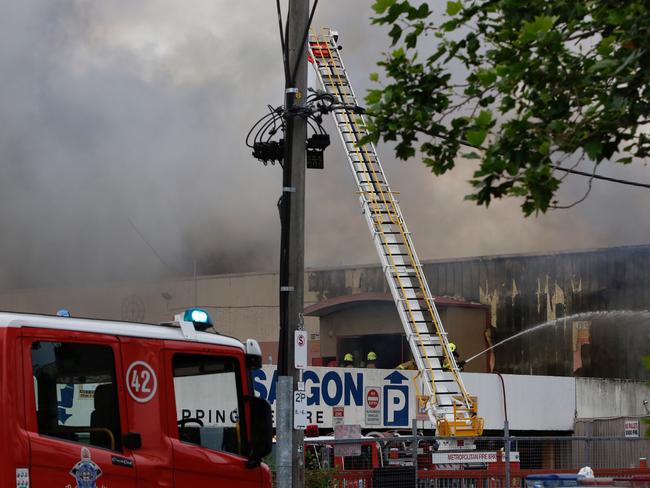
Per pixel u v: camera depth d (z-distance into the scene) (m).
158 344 8.02
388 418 23.61
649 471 11.30
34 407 7.14
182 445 8.02
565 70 5.75
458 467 19.22
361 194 27.19
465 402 23.08
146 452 7.79
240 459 8.46
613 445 24.55
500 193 5.55
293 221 11.34
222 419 8.44
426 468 20.11
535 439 17.34
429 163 6.19
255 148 11.96
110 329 7.73
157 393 7.93
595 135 5.62
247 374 8.71
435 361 23.89
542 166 5.32
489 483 17.38
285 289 11.16
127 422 7.70
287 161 11.40
